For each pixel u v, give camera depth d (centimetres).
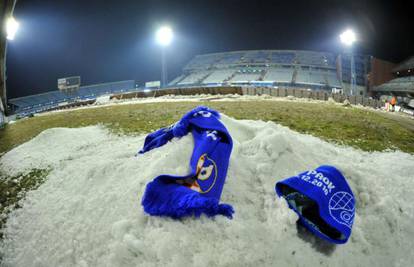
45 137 571
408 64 3828
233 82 4234
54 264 260
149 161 352
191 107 883
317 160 351
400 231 271
